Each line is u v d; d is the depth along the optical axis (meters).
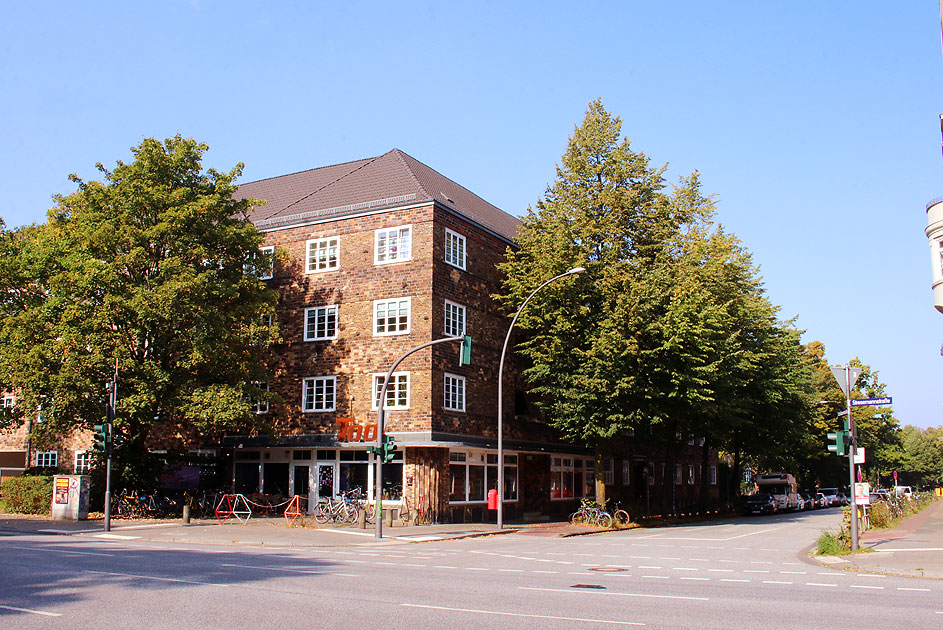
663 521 40.56
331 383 35.09
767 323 44.25
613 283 34.38
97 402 29.52
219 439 37.25
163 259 31.08
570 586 13.90
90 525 28.81
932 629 9.85
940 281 29.61
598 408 34.12
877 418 80.69
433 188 38.62
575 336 34.91
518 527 32.69
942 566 18.11
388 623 9.81
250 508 34.38
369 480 33.72
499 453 31.48
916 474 127.88
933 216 29.98
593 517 35.59
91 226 29.98
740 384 40.28
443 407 33.44
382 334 34.28
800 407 50.19
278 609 10.79
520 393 39.38
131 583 13.27
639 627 9.78
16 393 32.84
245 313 32.44
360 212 35.62
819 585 14.57
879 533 29.11
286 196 41.88
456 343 34.81
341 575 15.03
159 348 31.03
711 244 41.03
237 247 32.59
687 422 39.66
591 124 38.16
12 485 34.66
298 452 35.81
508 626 9.72
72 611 10.52
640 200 37.44
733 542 26.33
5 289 31.56
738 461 57.59
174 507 34.28
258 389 32.31
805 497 67.75
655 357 33.22
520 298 35.84
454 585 13.75
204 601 11.41
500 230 40.62
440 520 32.91
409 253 34.31
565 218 36.28
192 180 32.25
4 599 11.49
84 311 28.95
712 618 10.52
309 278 36.50
